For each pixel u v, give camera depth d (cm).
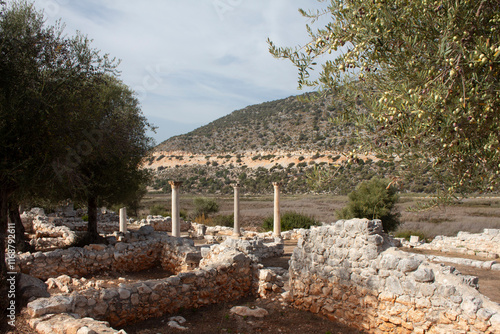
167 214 3525
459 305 613
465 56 353
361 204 2525
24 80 776
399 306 692
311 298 864
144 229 1485
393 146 423
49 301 673
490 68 345
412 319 670
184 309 873
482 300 600
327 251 841
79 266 1155
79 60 916
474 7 385
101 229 2577
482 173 404
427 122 381
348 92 479
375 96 443
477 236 1845
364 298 753
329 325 783
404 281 690
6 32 783
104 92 1234
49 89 818
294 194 6919
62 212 2769
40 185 817
